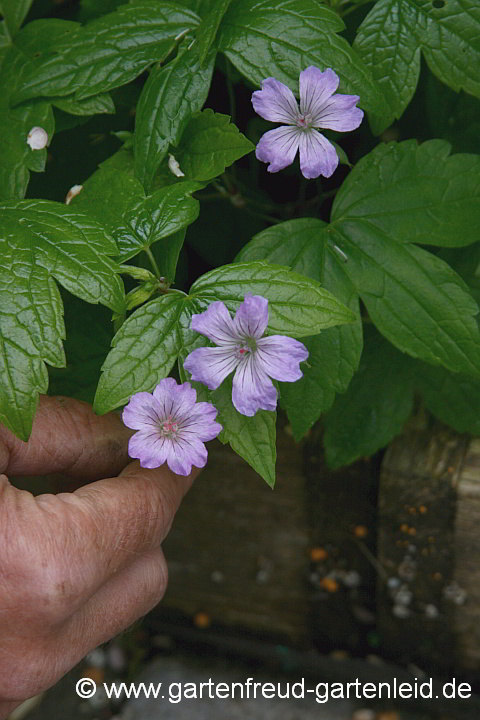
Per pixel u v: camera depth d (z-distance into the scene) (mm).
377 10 481
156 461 427
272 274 432
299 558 600
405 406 539
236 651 633
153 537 460
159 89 471
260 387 416
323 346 478
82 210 462
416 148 493
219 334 417
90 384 533
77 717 609
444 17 479
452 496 544
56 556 429
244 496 589
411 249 484
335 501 574
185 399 424
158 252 467
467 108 541
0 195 486
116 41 481
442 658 595
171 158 473
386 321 482
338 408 542
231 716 602
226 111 574
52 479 515
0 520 427
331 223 492
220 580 620
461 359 479
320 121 438
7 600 429
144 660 638
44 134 483
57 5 578
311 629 619
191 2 486
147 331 432
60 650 453
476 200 484
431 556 565
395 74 482
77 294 431
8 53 511
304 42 459
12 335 427
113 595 468
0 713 466
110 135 550
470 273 534
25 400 425
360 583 594
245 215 574
